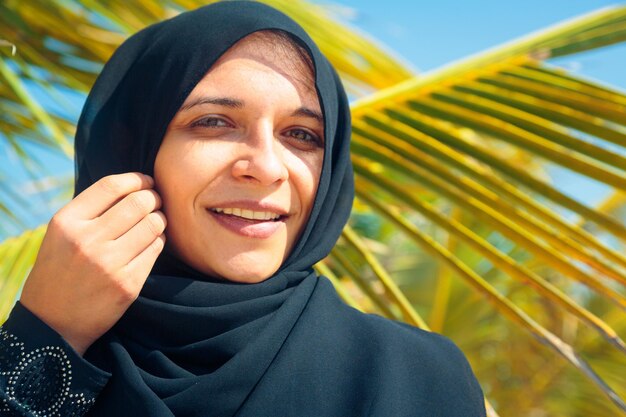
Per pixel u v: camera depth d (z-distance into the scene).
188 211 1.38
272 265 1.41
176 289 1.39
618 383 5.16
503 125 2.04
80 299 1.33
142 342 1.41
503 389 5.37
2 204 2.62
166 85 1.43
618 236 1.85
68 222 1.34
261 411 1.31
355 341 1.43
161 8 2.52
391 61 2.54
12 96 2.54
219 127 1.39
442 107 2.09
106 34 2.64
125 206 1.35
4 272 1.70
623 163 1.90
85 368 1.31
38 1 2.55
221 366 1.34
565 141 1.97
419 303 4.82
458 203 2.00
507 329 5.17
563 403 5.31
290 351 1.36
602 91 1.98
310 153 1.45
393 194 2.06
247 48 1.41
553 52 2.11
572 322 4.99
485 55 2.13
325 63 1.50
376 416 1.33
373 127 2.08
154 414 1.28
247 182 1.36
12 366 1.28
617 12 2.13
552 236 1.89
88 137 1.57
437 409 1.39
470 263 4.63
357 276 2.03
